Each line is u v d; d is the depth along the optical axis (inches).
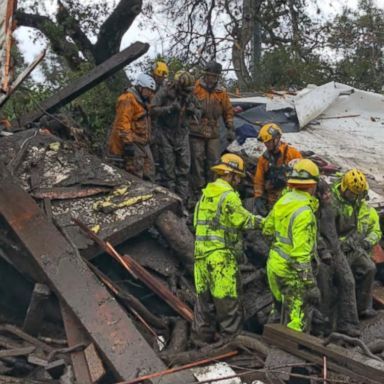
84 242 326.0
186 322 313.7
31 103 551.2
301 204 278.4
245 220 292.0
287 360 264.4
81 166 367.9
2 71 356.5
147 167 399.5
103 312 287.7
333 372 255.4
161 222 346.3
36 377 282.2
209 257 297.0
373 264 334.0
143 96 396.2
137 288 337.4
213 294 297.0
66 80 655.8
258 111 518.0
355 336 315.6
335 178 434.0
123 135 389.4
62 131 442.9
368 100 548.7
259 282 341.1
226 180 300.2
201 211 301.4
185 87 398.9
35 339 300.2
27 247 312.5
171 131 407.2
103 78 470.3
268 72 799.7
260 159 372.5
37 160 368.2
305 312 284.0
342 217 326.6
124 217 342.6
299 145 480.1
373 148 486.6
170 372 262.2
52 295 311.3
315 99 535.5
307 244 275.4
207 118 422.0
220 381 260.8
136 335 278.7
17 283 327.9
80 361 278.8
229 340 295.0
